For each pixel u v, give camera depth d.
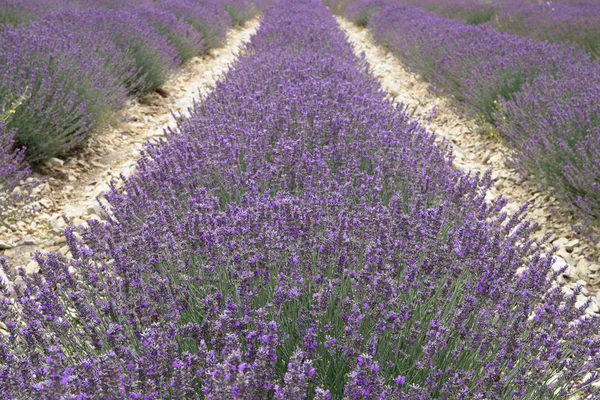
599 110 4.65
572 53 7.40
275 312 2.09
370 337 2.05
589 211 3.95
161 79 7.97
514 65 6.70
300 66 6.42
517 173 5.27
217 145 3.72
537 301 2.47
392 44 11.79
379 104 5.07
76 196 4.75
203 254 2.52
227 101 5.01
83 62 6.04
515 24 11.48
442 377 2.04
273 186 3.46
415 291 2.40
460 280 2.57
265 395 1.65
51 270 2.34
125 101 6.91
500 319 2.29
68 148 5.19
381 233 2.51
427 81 9.31
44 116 5.00
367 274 2.19
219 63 10.80
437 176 3.58
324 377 1.99
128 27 8.04
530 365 2.07
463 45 8.50
